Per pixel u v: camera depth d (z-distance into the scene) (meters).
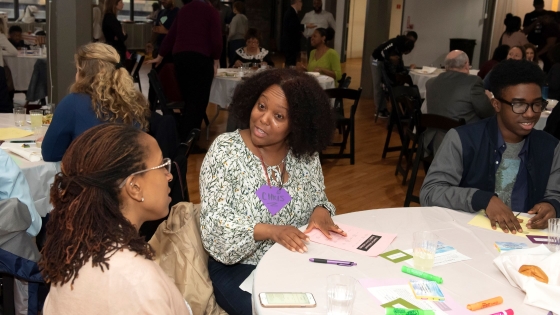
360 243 1.75
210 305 1.82
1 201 1.76
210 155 1.92
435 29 10.25
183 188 2.67
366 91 9.30
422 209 2.12
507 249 1.73
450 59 4.40
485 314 1.32
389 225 1.94
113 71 2.54
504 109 2.14
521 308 1.35
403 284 1.46
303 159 2.03
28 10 7.96
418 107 4.75
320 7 10.74
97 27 8.07
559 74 5.23
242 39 8.97
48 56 4.96
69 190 1.10
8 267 1.79
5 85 4.36
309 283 1.46
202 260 1.83
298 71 1.99
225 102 5.71
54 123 2.52
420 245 1.58
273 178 1.94
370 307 1.33
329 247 1.72
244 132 1.98
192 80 5.20
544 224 1.95
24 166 2.53
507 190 2.25
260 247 1.94
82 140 1.13
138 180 1.14
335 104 5.62
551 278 1.43
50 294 1.12
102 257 1.05
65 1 4.80
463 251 1.72
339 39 13.99
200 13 5.11
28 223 1.83
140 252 1.08
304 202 1.99
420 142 4.08
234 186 1.87
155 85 5.00
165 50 5.46
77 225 1.07
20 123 3.25
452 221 2.00
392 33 10.48
